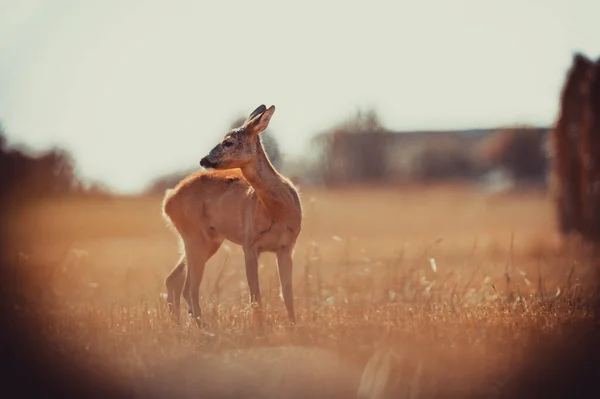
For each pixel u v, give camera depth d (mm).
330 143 169375
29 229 61406
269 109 27016
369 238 62844
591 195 55344
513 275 36250
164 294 29969
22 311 29078
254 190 27594
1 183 61875
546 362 19969
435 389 18469
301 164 166625
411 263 42688
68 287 36406
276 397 18203
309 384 18922
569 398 18156
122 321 25406
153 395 18750
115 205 86188
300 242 52250
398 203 107062
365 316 25547
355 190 142000
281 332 23281
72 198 76875
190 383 19281
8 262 41906
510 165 183625
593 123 55219
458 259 45625
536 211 94188
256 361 20594
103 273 43594
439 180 178125
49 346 22750
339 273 36062
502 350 21016
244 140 26828
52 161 68062
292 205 27172
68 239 62625
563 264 41094
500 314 25016
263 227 27219
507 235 62375
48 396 19344
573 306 26641
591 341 21531
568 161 58031
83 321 25688
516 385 18875
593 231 55312
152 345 22109
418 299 29703
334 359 20656
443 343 21672
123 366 20625
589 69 56406
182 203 30344
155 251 57188
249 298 27484
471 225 75438
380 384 17938
